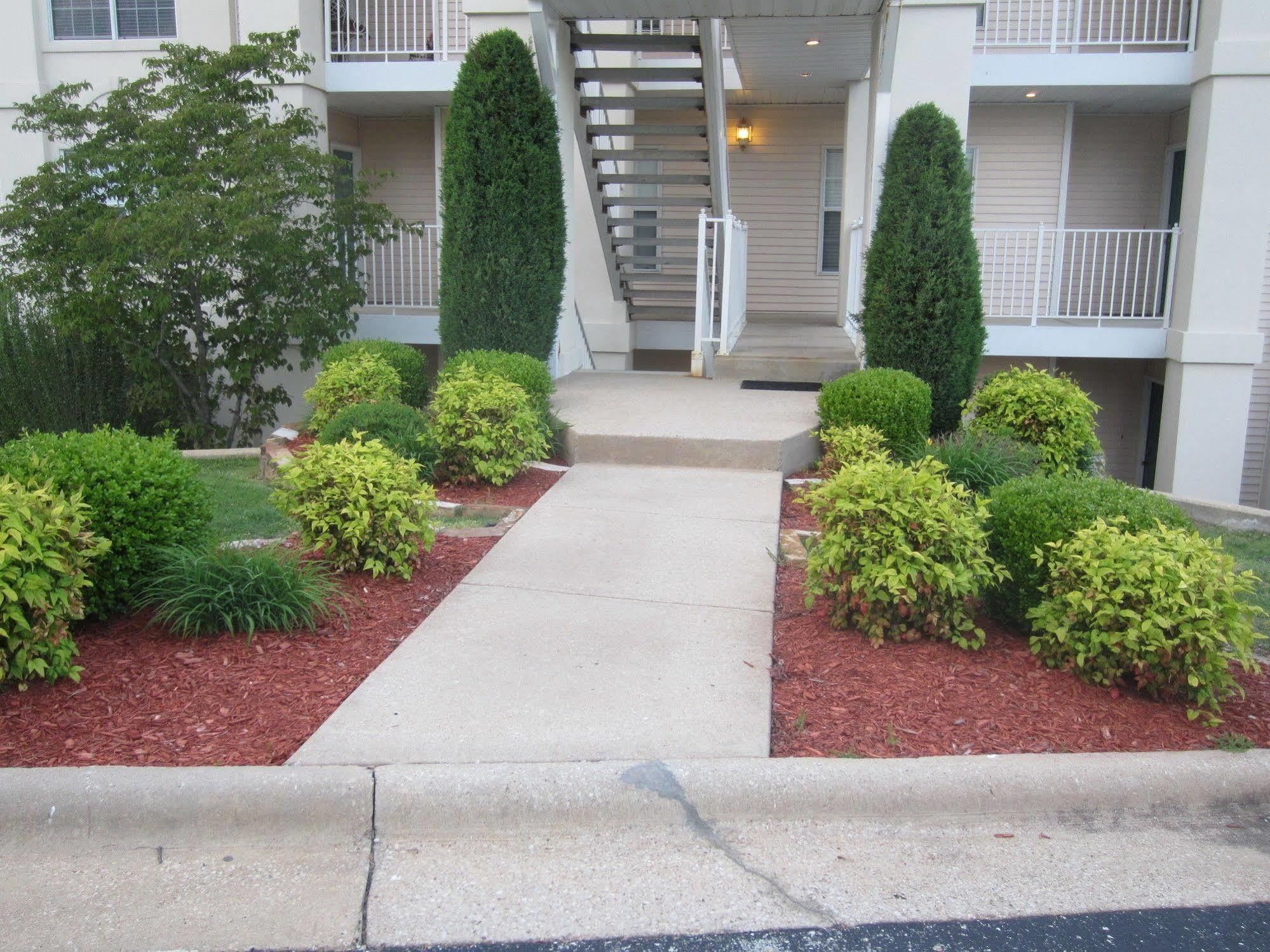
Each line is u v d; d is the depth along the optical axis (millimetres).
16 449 4734
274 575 4633
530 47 9516
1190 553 4031
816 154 15234
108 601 4559
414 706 3910
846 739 3742
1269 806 3549
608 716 3859
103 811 3238
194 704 3910
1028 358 13484
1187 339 10977
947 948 2840
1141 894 3096
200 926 2865
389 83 12102
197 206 9102
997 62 11586
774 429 7918
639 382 10406
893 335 8898
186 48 10297
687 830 3352
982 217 13547
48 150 12805
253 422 11234
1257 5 10516
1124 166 13562
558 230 9578
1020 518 4641
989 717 3904
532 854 3227
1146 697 4082
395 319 12484
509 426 6977
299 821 3277
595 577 5352
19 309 10781
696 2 9242
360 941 2822
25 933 2822
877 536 4438
